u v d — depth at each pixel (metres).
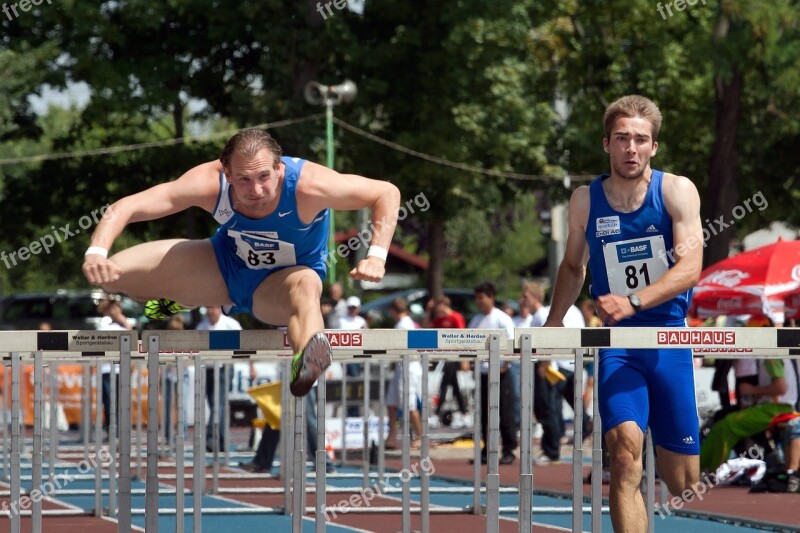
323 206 12.18
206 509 23.05
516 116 59.12
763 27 49.44
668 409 12.96
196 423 18.14
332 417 36.53
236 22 56.16
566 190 62.38
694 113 62.81
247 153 11.73
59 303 62.97
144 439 40.81
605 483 27.88
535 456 35.66
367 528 20.77
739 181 62.84
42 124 79.06
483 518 22.11
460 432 43.22
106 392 37.53
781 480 26.14
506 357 17.80
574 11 60.22
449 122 58.34
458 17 55.69
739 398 27.91
